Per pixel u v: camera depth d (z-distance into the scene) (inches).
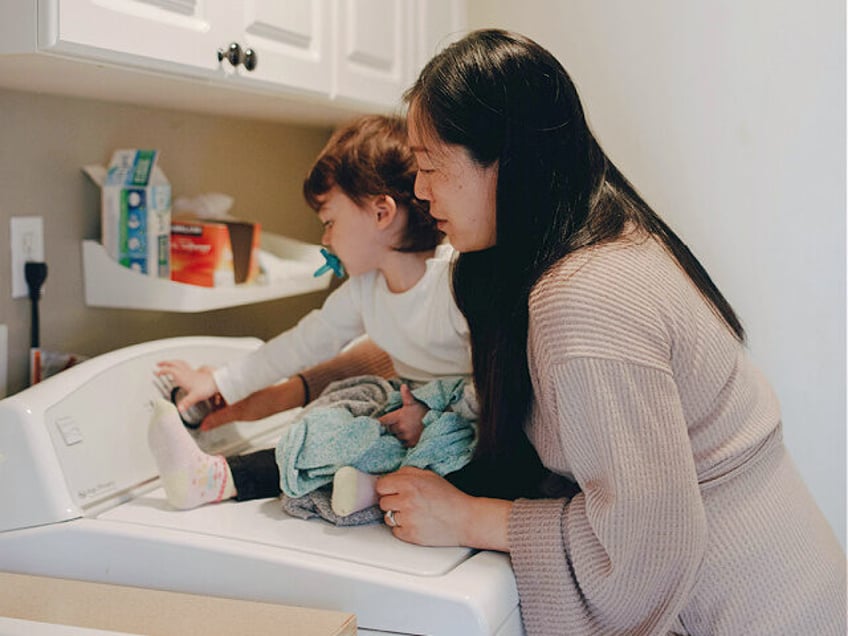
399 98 67.0
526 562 42.1
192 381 56.4
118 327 64.2
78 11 40.0
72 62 43.6
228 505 48.8
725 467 42.3
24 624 36.9
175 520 46.1
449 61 41.6
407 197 52.3
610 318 38.1
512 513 43.1
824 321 78.7
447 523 43.6
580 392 38.2
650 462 38.0
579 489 46.4
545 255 40.7
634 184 81.4
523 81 40.3
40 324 58.0
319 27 56.8
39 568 45.6
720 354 41.7
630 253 40.0
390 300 54.6
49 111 57.7
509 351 42.9
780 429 46.2
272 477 49.8
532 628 42.6
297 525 46.0
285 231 82.1
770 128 77.5
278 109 66.5
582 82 82.0
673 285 40.4
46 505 45.3
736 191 78.8
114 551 44.4
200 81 50.3
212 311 73.4
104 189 59.5
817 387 79.7
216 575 42.8
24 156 56.3
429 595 39.2
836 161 76.5
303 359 58.6
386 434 49.8
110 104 62.2
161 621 38.6
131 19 42.6
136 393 53.1
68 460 46.8
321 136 86.2
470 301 45.4
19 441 45.9
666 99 79.7
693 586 40.9
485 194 42.0
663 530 38.4
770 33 76.5
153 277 58.9
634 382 37.9
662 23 79.0
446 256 53.4
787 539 43.1
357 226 53.2
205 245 60.2
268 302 79.8
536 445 45.2
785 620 42.1
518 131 40.3
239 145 75.4
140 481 50.8
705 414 41.8
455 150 41.3
